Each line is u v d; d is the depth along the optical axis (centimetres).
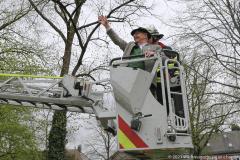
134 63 509
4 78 688
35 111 1720
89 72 1700
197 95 1739
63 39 1697
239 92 1424
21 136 1772
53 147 1577
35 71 1552
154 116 467
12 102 655
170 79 497
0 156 1812
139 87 473
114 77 481
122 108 479
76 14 1698
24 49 1595
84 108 630
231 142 4503
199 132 2016
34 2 1578
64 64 1666
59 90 612
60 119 1562
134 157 516
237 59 1302
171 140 454
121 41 588
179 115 480
